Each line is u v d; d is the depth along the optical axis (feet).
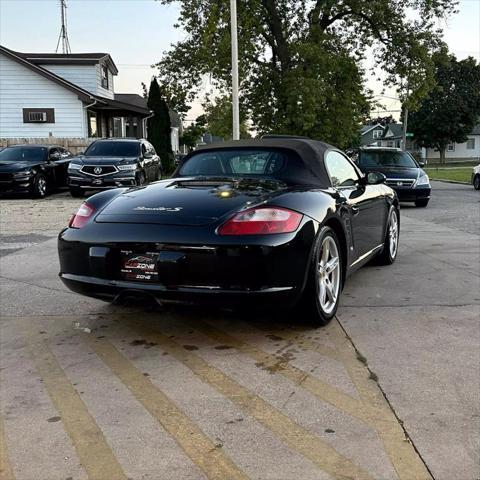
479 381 9.92
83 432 8.38
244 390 9.73
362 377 10.16
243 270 10.71
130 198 12.58
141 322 13.74
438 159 224.12
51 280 18.20
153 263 11.09
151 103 95.40
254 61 82.02
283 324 13.26
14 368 10.91
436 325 13.11
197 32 84.33
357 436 8.11
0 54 76.23
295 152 14.35
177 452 7.77
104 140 51.52
